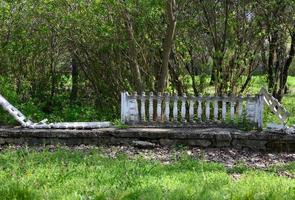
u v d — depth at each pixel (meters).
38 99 16.83
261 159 10.26
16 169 7.97
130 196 6.30
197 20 14.79
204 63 14.97
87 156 9.50
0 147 11.31
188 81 15.23
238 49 14.55
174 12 13.55
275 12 14.70
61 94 17.72
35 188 6.77
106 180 7.27
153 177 7.51
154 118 12.73
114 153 10.36
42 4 14.94
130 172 7.83
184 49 14.91
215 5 14.58
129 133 11.40
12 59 16.30
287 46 18.59
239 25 14.70
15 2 15.28
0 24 15.76
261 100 11.88
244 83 15.12
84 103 16.95
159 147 11.23
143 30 14.65
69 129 11.88
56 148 10.91
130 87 15.13
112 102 16.08
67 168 8.12
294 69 31.59
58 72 17.58
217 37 14.62
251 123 11.98
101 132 11.47
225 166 9.20
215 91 14.52
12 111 12.59
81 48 15.83
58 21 15.17
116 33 14.80
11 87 15.75
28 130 11.67
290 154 10.94
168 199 6.29
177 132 11.33
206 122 12.29
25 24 15.80
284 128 11.66
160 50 15.00
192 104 12.27
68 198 6.32
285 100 21.39
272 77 16.69
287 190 6.80
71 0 14.62
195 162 8.92
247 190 6.57
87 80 17.12
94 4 14.23
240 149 11.21
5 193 6.38
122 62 15.61
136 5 14.11
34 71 17.02
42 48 16.41
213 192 6.59
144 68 15.12
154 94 13.15
